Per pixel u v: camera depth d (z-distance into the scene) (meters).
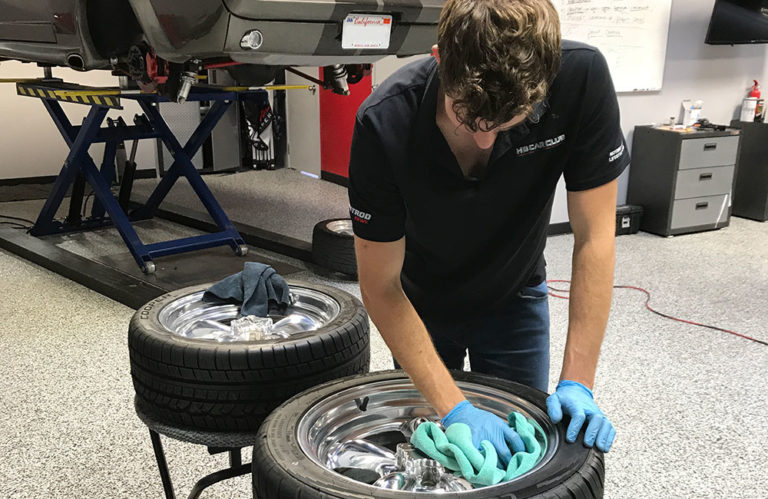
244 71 3.07
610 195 1.14
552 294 3.57
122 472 1.96
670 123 5.07
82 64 2.72
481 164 1.09
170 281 3.51
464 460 0.89
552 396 0.98
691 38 5.00
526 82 0.77
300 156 6.95
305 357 1.20
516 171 1.09
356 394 1.05
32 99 6.12
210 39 2.08
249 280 1.47
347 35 2.26
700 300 3.50
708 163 4.81
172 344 1.19
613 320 3.21
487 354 1.49
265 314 1.45
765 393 2.50
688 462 2.05
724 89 5.35
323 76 3.31
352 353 1.28
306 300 1.51
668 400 2.44
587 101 1.05
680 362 2.76
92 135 3.84
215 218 4.09
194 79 2.60
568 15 4.39
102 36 2.68
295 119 6.91
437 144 1.02
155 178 6.61
